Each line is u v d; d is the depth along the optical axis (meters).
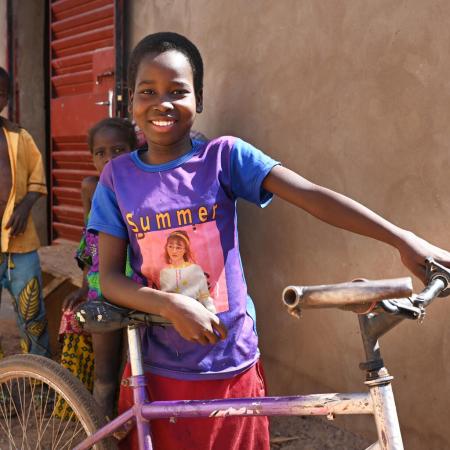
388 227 1.76
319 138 2.93
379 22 2.62
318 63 2.91
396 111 2.59
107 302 2.01
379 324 1.50
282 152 3.13
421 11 2.46
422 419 2.62
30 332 3.75
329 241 2.94
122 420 2.00
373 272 2.75
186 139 2.05
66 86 5.39
